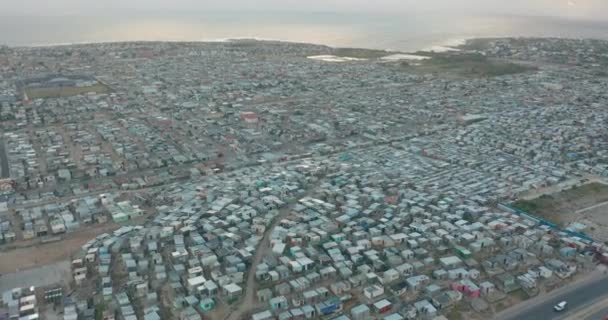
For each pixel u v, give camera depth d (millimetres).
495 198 116625
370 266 88750
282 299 78312
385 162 143125
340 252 93000
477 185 124812
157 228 100562
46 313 76188
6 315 74938
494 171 135375
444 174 133375
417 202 113938
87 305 77188
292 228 101250
